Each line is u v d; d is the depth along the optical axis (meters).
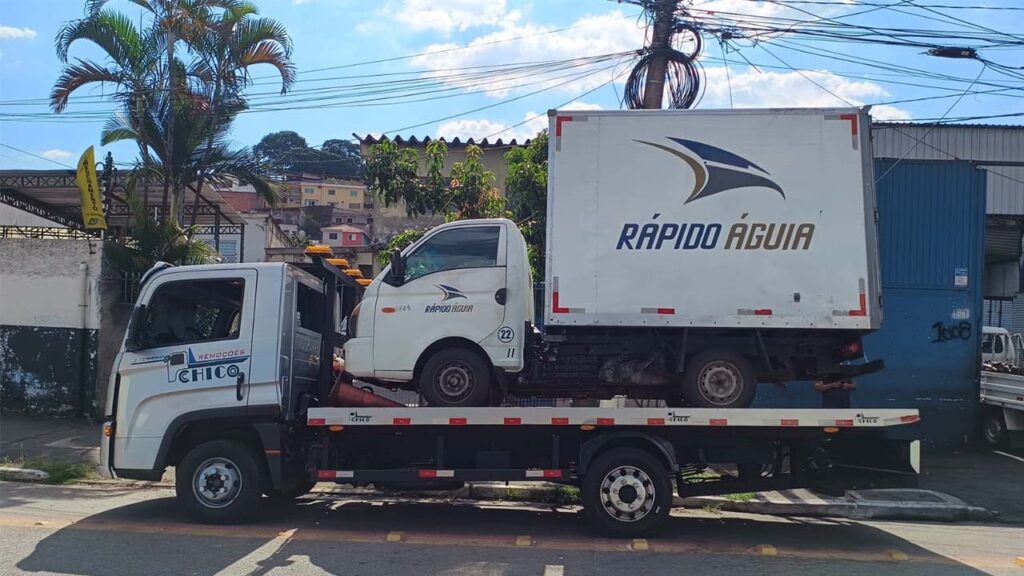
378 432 7.53
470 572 6.04
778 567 6.33
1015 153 20.17
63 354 13.55
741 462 7.35
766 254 7.35
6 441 11.82
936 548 7.17
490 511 8.46
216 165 15.15
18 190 19.38
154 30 14.57
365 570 6.07
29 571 5.92
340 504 8.73
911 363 13.12
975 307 13.15
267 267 7.65
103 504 8.43
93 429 12.77
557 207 7.52
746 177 7.42
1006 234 18.72
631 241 7.43
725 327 7.34
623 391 8.20
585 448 7.24
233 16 14.93
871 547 7.12
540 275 12.78
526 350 7.84
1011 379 12.39
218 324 7.72
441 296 7.58
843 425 7.05
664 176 7.47
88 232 14.65
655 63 11.70
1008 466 11.53
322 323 8.51
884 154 20.19
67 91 14.40
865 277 7.29
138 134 14.62
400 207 19.59
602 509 7.14
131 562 6.18
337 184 72.00
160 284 7.69
